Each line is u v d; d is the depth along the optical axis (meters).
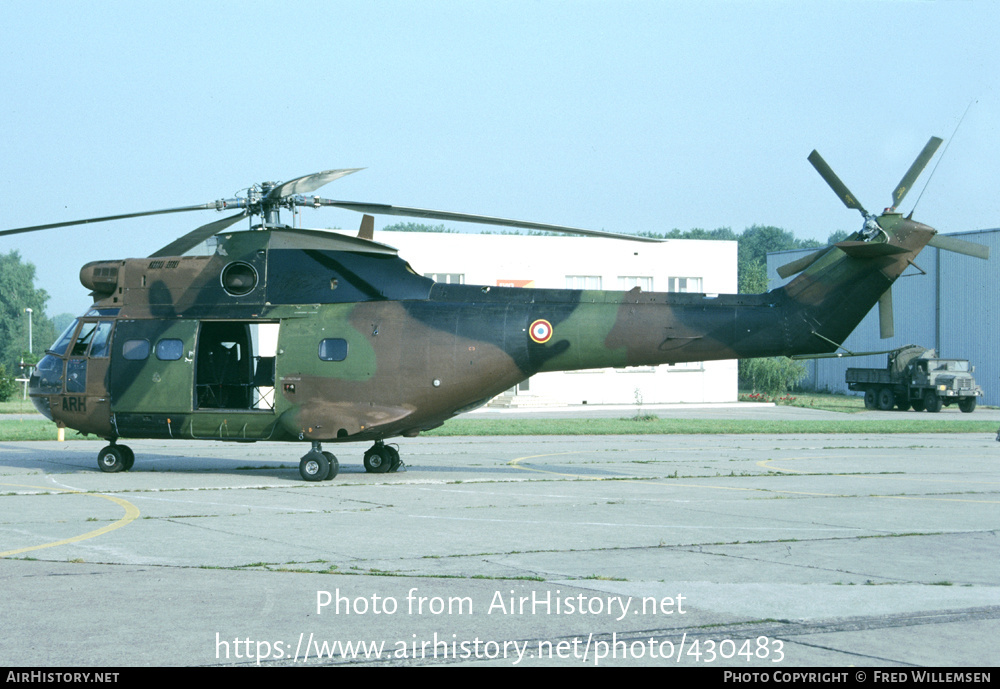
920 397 65.81
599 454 30.20
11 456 28.47
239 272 22.48
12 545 13.18
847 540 14.04
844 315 21.25
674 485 21.33
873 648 8.55
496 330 21.78
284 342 22.08
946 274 83.56
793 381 91.00
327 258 22.61
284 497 18.67
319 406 21.84
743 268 194.25
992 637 8.89
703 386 74.06
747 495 19.50
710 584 10.94
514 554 12.73
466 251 67.12
